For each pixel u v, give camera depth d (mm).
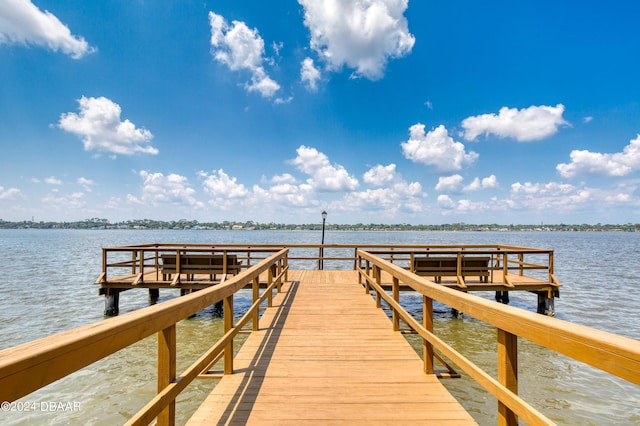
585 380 4676
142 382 4590
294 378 2811
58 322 7406
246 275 3322
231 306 2879
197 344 5965
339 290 6906
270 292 5312
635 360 894
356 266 8859
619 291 11016
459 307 2004
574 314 8172
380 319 4691
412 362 3164
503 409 1586
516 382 1546
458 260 7270
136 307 8719
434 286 2428
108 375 4777
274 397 2480
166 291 10820
